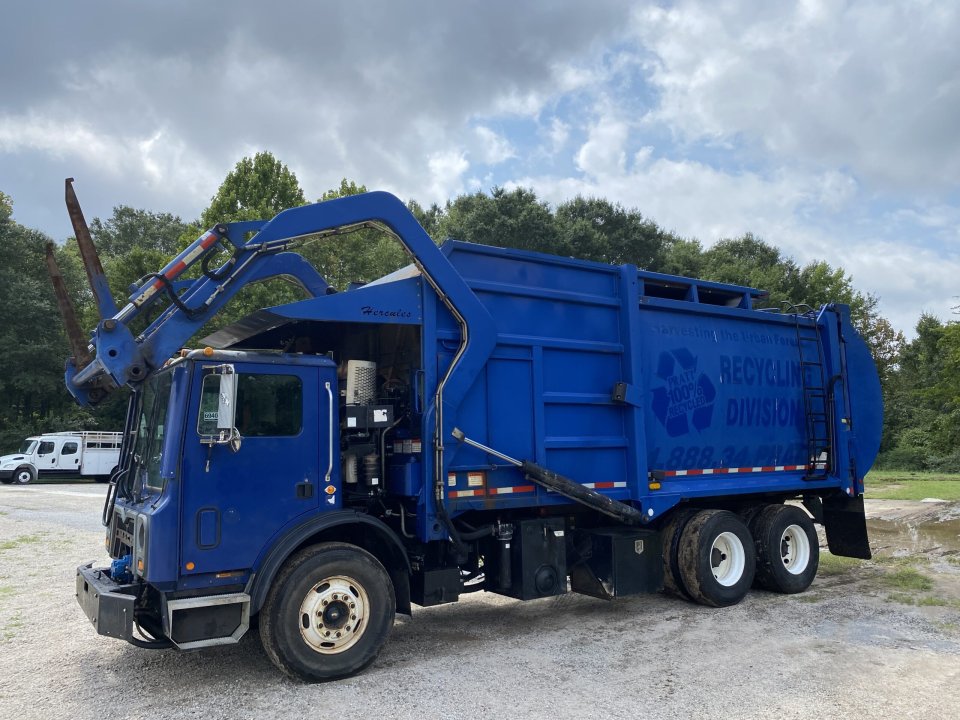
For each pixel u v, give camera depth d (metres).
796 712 4.76
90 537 13.47
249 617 5.32
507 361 6.91
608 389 7.61
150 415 5.94
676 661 5.92
